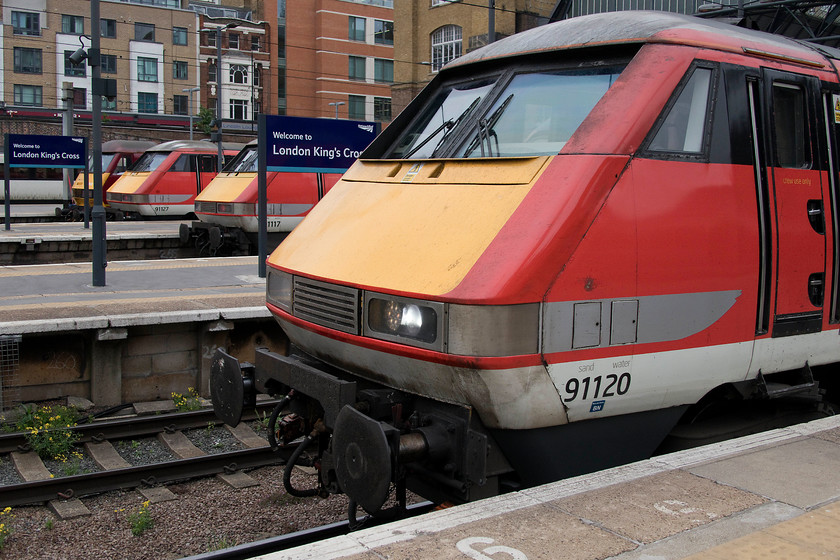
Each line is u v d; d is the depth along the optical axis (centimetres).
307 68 5719
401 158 506
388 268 402
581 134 397
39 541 512
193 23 5619
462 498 395
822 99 504
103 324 788
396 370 402
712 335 432
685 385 430
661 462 409
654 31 427
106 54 5409
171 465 620
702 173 423
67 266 1251
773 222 461
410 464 418
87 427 698
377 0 5788
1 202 3434
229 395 497
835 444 442
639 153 396
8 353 747
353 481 380
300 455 482
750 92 456
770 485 377
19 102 5303
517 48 493
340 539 320
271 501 580
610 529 327
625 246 388
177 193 2233
